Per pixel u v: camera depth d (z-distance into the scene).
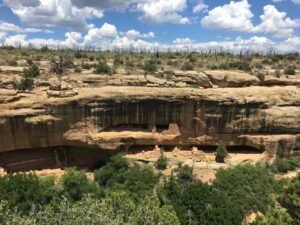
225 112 45.53
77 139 43.06
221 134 46.47
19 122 40.84
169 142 46.25
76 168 43.88
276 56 86.12
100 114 43.47
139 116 45.06
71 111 42.28
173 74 54.97
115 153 44.66
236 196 37.62
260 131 47.03
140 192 37.28
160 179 40.50
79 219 18.50
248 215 36.22
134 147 46.53
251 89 48.06
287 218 24.44
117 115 44.28
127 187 38.38
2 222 18.75
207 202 33.38
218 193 36.44
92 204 19.88
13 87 44.41
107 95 43.22
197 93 45.09
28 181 34.12
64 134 42.81
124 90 44.22
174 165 43.59
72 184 36.31
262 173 41.03
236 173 40.44
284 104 47.88
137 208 28.02
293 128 47.22
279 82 53.06
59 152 45.09
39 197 33.22
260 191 38.72
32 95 42.88
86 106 42.66
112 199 28.28
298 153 48.19
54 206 30.39
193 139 46.47
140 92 44.28
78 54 75.94
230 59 80.44
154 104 44.78
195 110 45.50
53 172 43.19
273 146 46.78
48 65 58.00
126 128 45.81
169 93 44.78
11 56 68.81
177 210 32.41
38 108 41.56
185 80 52.53
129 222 24.89
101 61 66.94
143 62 69.44
